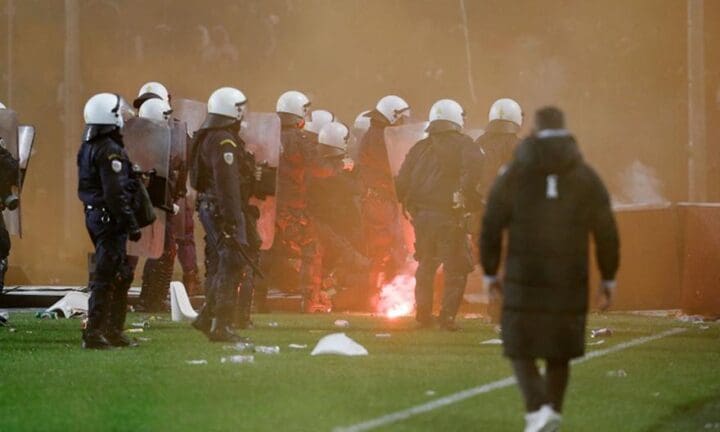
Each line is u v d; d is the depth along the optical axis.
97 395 34.91
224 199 47.16
